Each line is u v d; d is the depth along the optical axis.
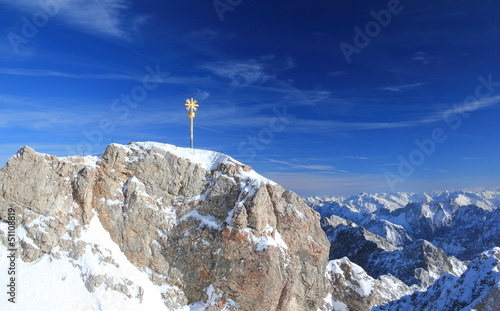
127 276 82.38
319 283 96.56
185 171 97.25
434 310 138.75
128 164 95.81
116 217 89.94
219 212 92.56
